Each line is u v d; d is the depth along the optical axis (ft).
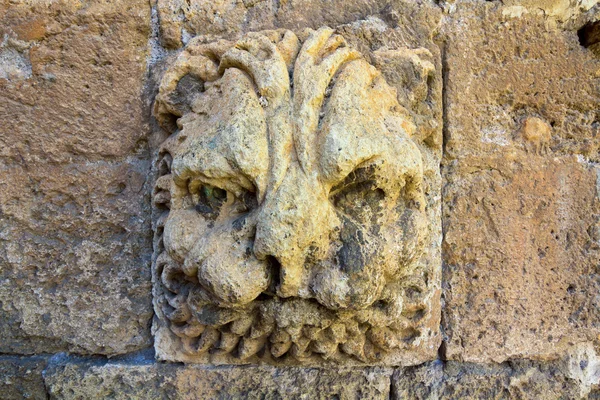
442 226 4.36
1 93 3.92
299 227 3.18
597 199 4.58
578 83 4.55
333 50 3.70
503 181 4.43
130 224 4.13
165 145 3.90
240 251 3.30
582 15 4.51
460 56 4.33
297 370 4.15
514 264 4.44
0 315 4.01
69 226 4.05
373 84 3.73
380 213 3.51
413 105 4.02
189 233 3.51
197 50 3.87
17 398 4.04
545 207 4.50
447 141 4.32
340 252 3.34
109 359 4.14
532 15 4.44
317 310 3.46
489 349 4.40
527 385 4.45
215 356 4.09
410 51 4.00
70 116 4.00
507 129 4.47
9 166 3.97
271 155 3.32
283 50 3.63
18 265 4.00
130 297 4.14
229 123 3.36
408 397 4.25
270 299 3.48
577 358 4.55
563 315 4.54
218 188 3.49
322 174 3.27
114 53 4.05
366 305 3.35
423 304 4.03
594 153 4.59
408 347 4.10
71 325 4.08
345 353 4.09
